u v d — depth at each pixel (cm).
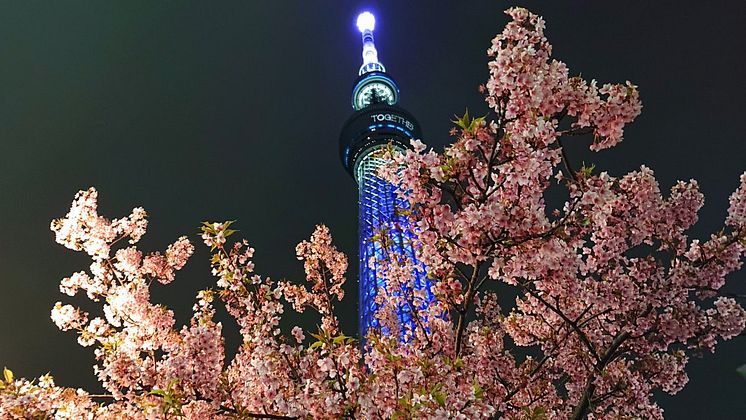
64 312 1409
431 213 1065
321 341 1060
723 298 1348
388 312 1534
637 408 1529
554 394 1709
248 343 1400
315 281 1822
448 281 1229
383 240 1494
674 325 1346
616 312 1359
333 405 1005
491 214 1002
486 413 993
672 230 1383
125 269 1552
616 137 1009
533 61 984
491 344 1652
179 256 1608
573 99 1004
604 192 1037
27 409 1087
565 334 1639
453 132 1042
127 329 1431
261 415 1119
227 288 1411
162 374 1176
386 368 1071
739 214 1342
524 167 992
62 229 1485
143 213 1562
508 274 1110
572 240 1155
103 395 1243
